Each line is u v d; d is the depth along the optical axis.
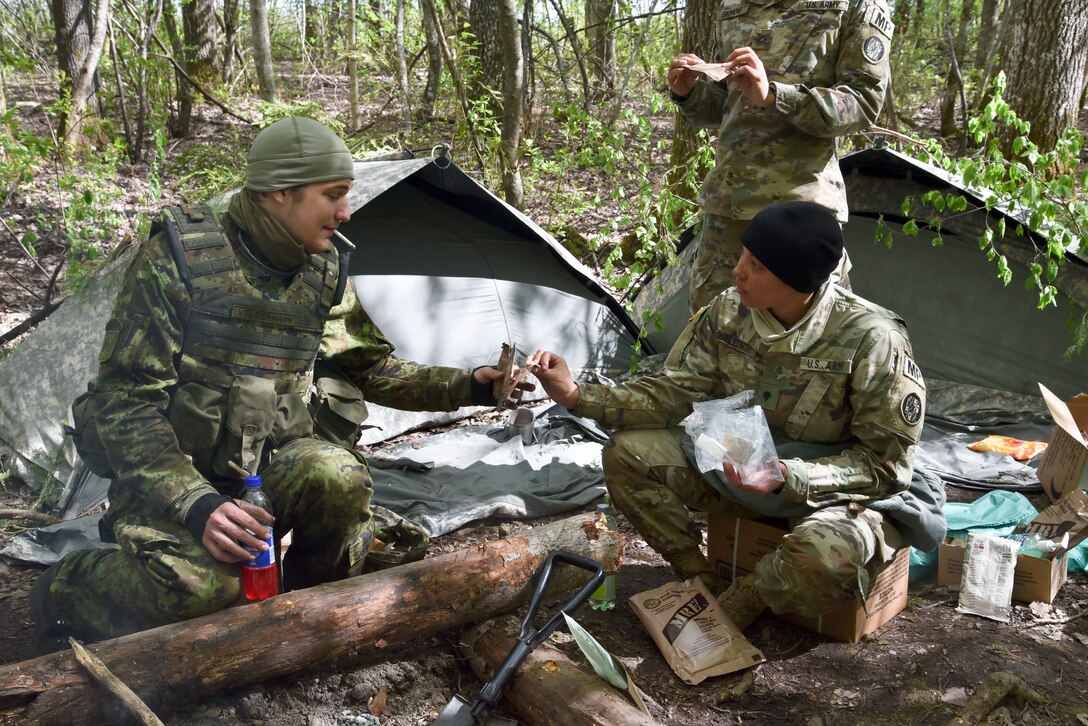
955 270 4.94
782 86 3.33
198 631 2.27
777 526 2.88
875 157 4.85
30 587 3.19
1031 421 4.65
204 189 7.36
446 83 10.38
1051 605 2.98
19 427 3.98
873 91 3.47
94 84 9.73
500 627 2.61
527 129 8.76
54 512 3.77
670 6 9.32
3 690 2.07
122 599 2.42
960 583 3.10
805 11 3.54
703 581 2.97
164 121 10.30
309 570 2.73
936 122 10.91
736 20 3.74
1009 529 3.39
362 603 2.44
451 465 4.24
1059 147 4.70
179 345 2.46
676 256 5.39
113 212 6.40
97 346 3.98
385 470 4.16
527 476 4.06
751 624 2.91
